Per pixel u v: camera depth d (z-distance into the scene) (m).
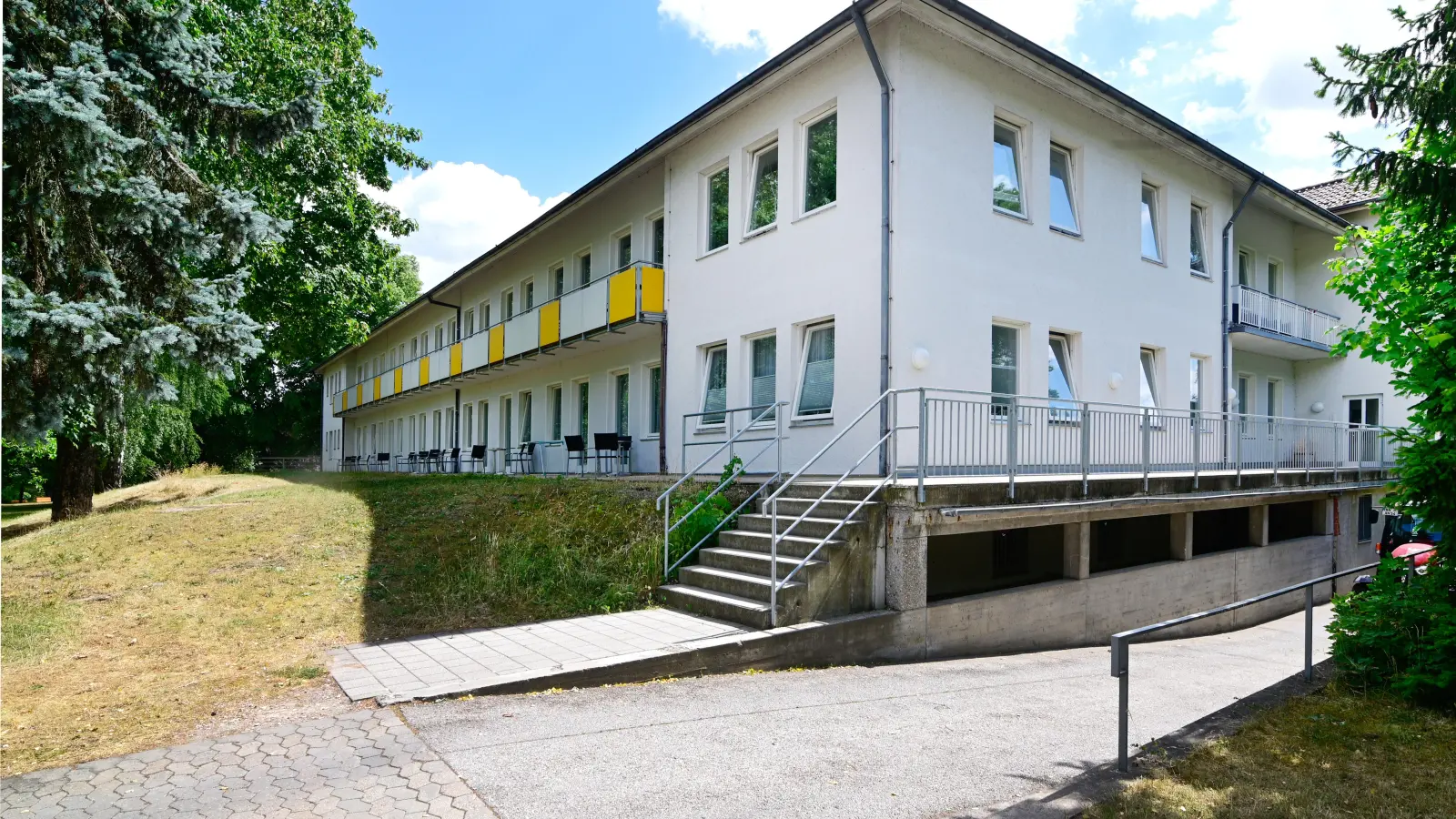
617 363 16.86
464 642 6.81
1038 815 3.76
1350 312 19.59
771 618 7.27
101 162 6.79
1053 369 12.78
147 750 4.48
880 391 10.56
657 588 8.58
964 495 8.43
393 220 23.41
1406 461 6.46
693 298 14.06
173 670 6.03
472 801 3.86
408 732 4.77
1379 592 6.68
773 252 12.43
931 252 10.88
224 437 50.31
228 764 4.27
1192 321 15.40
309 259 20.36
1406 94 5.80
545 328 17.50
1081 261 13.08
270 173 16.75
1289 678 6.55
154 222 7.38
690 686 6.11
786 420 12.07
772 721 5.25
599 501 10.92
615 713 5.29
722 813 3.78
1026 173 12.42
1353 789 4.12
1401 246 7.04
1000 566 13.20
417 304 27.22
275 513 12.87
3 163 6.51
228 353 7.82
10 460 29.84
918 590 8.24
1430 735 5.02
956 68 11.30
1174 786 4.13
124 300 7.36
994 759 4.60
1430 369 6.55
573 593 8.35
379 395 31.22
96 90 6.54
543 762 4.36
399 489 15.52
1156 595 11.63
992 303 11.62
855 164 11.13
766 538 8.64
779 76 12.15
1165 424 11.77
